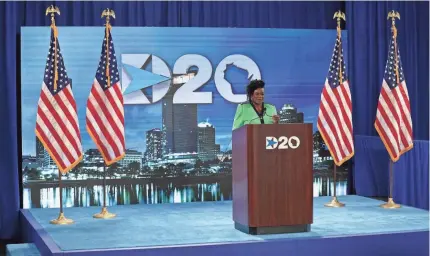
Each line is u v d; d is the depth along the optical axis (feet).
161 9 28.14
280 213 18.31
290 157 18.28
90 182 26.66
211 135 27.63
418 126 30.78
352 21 29.68
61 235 19.06
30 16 26.94
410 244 18.97
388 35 29.96
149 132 27.12
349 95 24.76
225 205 26.08
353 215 22.50
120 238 18.43
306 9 29.55
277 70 28.14
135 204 26.86
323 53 28.60
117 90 22.50
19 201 26.48
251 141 17.98
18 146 26.89
